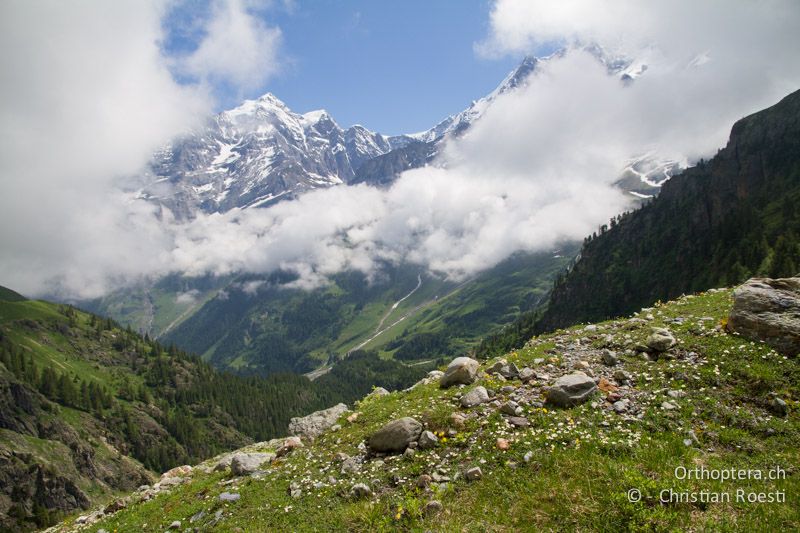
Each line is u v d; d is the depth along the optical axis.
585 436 12.42
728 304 19.64
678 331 17.70
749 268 143.75
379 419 17.17
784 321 15.12
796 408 12.57
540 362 18.41
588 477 10.79
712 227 187.88
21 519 153.50
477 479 12.02
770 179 194.25
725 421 12.59
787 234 142.25
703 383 14.22
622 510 9.61
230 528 12.88
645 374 15.32
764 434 11.92
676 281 181.38
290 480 14.93
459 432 14.25
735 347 15.43
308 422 20.91
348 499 12.84
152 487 21.30
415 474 13.05
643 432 12.45
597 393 14.54
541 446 12.52
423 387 19.59
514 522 10.21
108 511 19.84
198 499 16.20
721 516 9.21
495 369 18.42
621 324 21.09
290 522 12.41
